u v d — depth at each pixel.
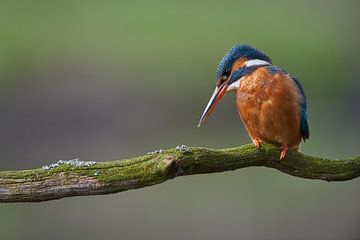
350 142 17.33
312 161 5.08
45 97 18.86
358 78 20.73
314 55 21.16
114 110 18.64
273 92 5.84
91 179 4.40
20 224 12.80
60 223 12.84
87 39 20.95
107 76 19.39
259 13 23.19
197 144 17.28
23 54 20.00
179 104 18.88
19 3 22.56
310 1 24.39
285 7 23.56
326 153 16.45
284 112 5.84
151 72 19.64
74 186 4.41
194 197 13.86
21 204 13.40
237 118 17.80
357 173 5.12
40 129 18.22
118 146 17.66
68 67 19.61
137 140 17.89
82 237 12.43
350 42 21.98
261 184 14.41
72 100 18.80
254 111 5.94
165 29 21.55
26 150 17.61
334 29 22.48
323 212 13.34
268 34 21.88
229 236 12.53
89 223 12.88
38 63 19.70
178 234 12.56
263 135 6.02
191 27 21.73
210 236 12.53
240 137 17.36
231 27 22.00
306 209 13.45
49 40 20.75
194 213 13.24
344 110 19.55
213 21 22.33
